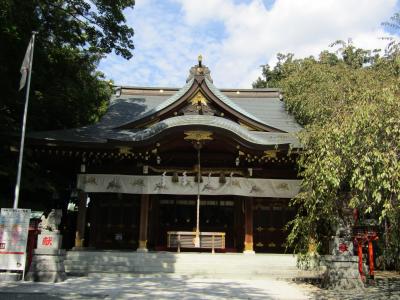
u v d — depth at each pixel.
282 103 22.44
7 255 11.19
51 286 10.73
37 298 8.93
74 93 19.28
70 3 15.59
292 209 18.47
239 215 18.70
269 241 18.20
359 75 12.95
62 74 19.72
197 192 16.94
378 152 7.81
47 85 19.20
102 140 16.45
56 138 16.23
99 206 18.27
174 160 17.83
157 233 18.80
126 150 16.42
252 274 14.23
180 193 16.97
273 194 17.25
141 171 17.28
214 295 9.81
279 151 16.20
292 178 17.53
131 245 17.92
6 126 16.83
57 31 16.69
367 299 9.59
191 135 16.23
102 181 17.00
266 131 18.31
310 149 11.16
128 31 16.17
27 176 17.05
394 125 7.97
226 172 17.50
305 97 17.25
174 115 18.02
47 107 19.38
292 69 22.86
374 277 13.91
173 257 15.00
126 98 22.66
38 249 11.82
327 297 9.80
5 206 18.75
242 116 17.95
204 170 17.45
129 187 16.97
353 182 8.62
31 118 19.14
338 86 12.86
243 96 23.31
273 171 17.53
